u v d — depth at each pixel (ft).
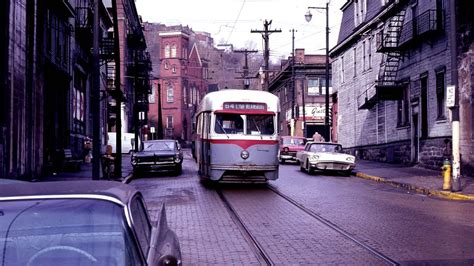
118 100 73.46
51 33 78.84
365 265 25.38
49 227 11.79
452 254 27.55
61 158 81.92
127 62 177.99
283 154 114.42
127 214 12.14
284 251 28.60
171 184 68.08
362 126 117.19
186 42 309.83
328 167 81.87
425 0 83.30
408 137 91.66
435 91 80.38
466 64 72.49
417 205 47.98
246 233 34.04
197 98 325.21
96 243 11.58
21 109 62.23
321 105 178.50
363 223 37.65
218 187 63.41
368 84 112.27
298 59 187.32
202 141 65.98
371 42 110.63
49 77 77.87
